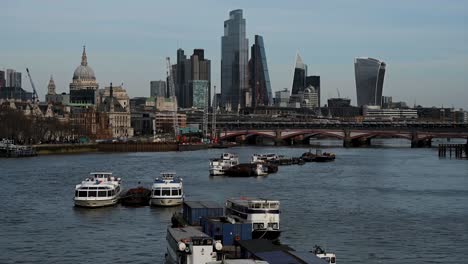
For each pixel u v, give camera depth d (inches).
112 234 5275.6
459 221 5880.9
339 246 4840.1
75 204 6643.7
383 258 4507.9
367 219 5944.9
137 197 6835.6
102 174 7642.7
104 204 6628.9
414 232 5369.1
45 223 5748.0
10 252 4658.0
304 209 6510.8
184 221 5398.6
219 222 4574.3
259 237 4955.7
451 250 4756.4
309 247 4776.1
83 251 4685.0
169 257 4298.7
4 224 5693.9
